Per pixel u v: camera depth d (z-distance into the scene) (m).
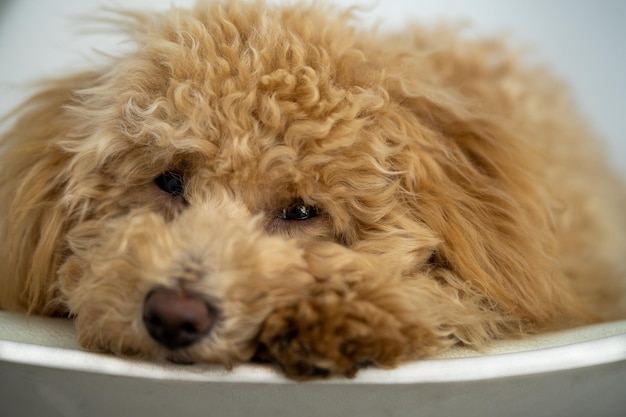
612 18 0.62
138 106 0.38
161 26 0.41
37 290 0.40
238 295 0.33
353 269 0.35
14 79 0.56
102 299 0.34
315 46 0.39
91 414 0.34
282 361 0.32
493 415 0.34
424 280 0.37
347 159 0.37
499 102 0.51
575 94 0.59
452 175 0.41
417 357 0.34
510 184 0.42
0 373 0.33
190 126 0.36
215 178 0.37
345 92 0.38
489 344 0.37
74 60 0.56
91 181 0.39
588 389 0.34
